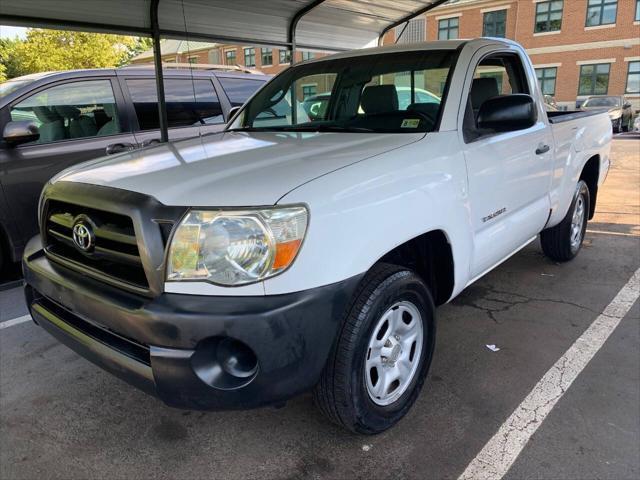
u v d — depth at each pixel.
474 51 3.08
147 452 2.34
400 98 2.98
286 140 2.73
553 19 28.09
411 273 2.34
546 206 3.73
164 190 1.97
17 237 4.49
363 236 2.03
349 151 2.36
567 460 2.22
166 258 1.85
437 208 2.41
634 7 25.94
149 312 1.82
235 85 6.41
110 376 2.96
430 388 2.76
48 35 23.36
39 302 2.48
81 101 5.07
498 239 3.05
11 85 4.82
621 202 7.30
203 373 1.83
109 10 4.65
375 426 2.31
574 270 4.54
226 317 1.76
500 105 2.69
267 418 2.56
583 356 3.07
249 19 5.76
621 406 2.58
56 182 2.37
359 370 2.14
